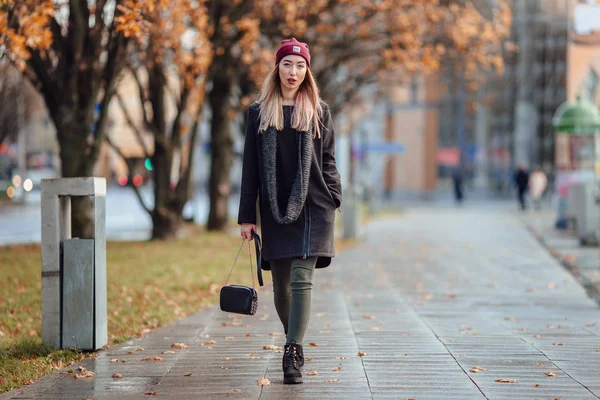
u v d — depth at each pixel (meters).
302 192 6.46
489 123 66.94
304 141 6.52
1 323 10.05
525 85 60.09
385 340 8.52
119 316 10.35
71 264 7.95
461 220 35.78
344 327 9.48
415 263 17.83
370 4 23.61
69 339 7.97
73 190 7.95
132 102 68.06
